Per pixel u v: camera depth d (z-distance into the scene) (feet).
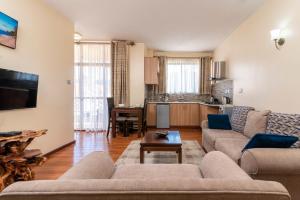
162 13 13.53
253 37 13.33
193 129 22.58
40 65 11.57
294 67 9.27
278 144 6.27
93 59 20.85
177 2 11.91
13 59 9.55
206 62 24.90
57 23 13.35
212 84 24.38
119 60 20.58
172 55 25.08
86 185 2.74
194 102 23.27
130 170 6.04
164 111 22.77
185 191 2.65
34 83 10.46
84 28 16.70
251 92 13.67
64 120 14.40
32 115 10.90
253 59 13.37
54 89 13.03
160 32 17.65
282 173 5.80
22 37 10.13
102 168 5.47
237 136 11.03
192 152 13.47
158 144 9.92
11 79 8.88
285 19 9.90
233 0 11.60
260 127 9.96
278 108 10.52
